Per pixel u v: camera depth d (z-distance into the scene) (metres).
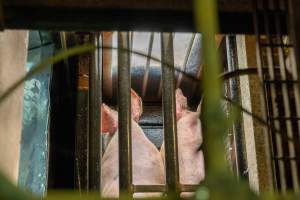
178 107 3.91
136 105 3.90
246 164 3.08
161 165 3.54
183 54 4.03
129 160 2.49
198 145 3.70
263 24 1.37
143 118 4.74
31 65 3.46
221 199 0.29
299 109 1.10
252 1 1.32
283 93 1.17
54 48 3.63
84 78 3.84
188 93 4.50
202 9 0.30
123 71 2.61
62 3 1.38
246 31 1.47
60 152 4.09
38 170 3.10
